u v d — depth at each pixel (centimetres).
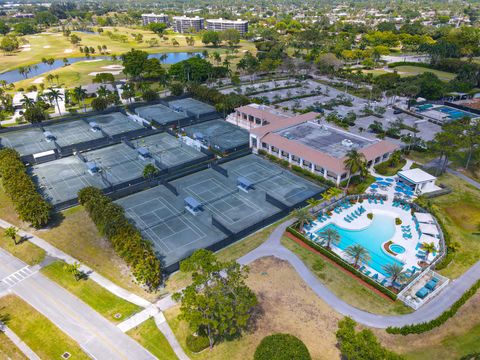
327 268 7556
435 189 10512
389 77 19875
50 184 10906
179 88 19025
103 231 8125
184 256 7950
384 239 8494
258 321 6303
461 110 17250
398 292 6869
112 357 5747
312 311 6519
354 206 9738
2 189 10725
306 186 10744
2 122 15850
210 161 12338
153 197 10312
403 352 5697
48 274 7519
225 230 8619
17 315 6556
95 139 13488
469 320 6288
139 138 14150
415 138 12888
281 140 12312
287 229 8594
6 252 8200
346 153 11269
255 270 7494
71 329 6250
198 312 5319
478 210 9562
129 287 7156
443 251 7825
